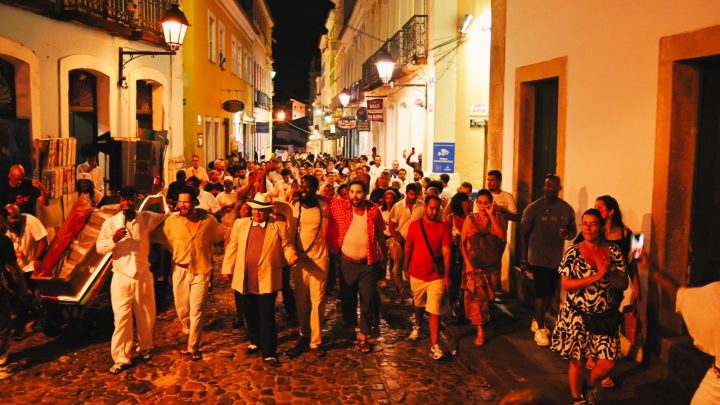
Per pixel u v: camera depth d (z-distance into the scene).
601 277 4.92
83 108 12.36
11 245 6.32
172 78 16.73
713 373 3.77
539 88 8.77
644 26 6.07
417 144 19.64
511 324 7.80
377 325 8.23
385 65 16.11
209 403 5.71
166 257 8.93
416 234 7.06
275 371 6.54
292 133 74.19
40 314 7.30
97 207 8.54
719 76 5.57
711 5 5.23
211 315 8.62
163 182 14.58
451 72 15.68
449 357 6.98
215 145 24.64
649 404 5.26
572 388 5.21
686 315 3.92
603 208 5.52
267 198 6.68
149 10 14.12
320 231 7.12
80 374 6.35
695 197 5.79
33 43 9.84
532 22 8.47
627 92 6.35
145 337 6.70
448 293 7.85
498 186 8.14
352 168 17.92
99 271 7.24
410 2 19.34
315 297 7.10
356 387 6.14
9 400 5.69
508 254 9.27
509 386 5.84
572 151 7.43
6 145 9.13
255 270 6.71
